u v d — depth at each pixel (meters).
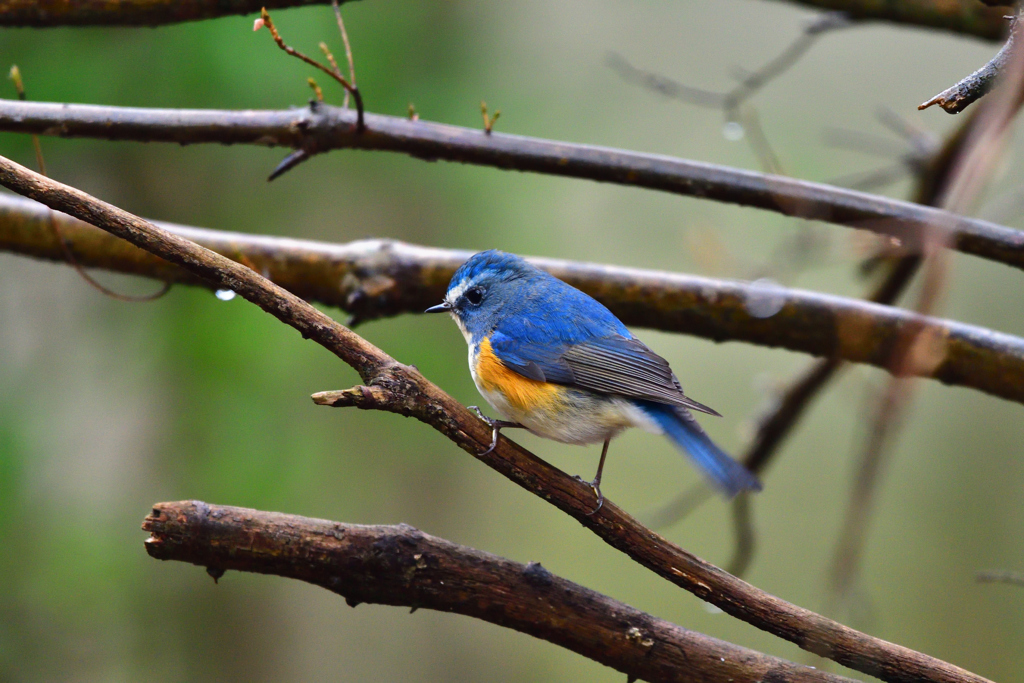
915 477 15.80
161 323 12.11
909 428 15.91
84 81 10.73
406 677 14.62
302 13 11.15
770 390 10.60
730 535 15.80
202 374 11.88
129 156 11.88
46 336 12.51
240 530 4.94
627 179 7.06
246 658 13.46
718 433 15.48
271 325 11.76
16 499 11.47
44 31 10.79
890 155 10.24
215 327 11.77
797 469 16.34
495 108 12.59
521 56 13.38
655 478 15.91
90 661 11.93
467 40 12.67
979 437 15.70
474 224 13.08
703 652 5.20
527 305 7.31
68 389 12.45
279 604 13.89
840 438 16.44
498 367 7.14
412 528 5.15
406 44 12.18
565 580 5.25
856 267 10.70
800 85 15.16
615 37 15.18
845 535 4.72
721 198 7.08
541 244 13.34
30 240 7.68
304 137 6.89
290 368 11.87
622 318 7.96
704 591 5.23
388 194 12.82
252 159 12.21
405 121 7.00
